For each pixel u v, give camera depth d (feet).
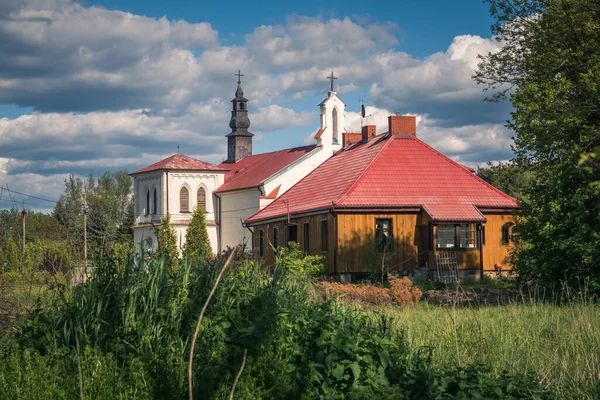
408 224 128.47
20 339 29.86
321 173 162.40
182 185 238.68
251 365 26.89
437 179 135.74
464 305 68.18
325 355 26.63
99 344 28.71
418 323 44.14
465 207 128.98
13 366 26.40
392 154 139.85
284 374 26.25
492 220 131.34
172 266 33.53
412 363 29.45
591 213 69.21
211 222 237.66
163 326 29.45
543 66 79.71
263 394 25.66
